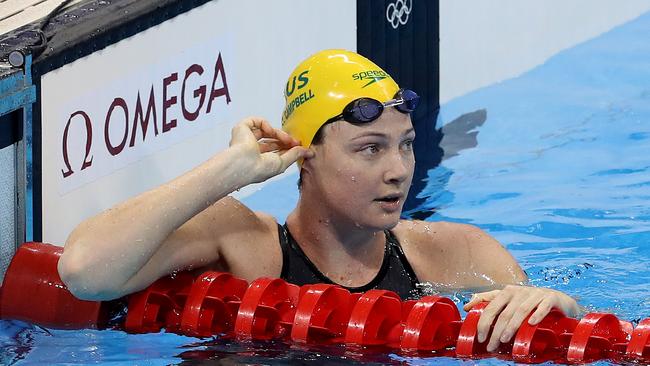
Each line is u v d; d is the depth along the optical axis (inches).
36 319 392.8
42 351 358.3
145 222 357.4
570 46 850.8
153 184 553.6
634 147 682.2
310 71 383.6
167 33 551.5
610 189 614.2
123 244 356.5
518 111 754.2
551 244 529.7
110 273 357.7
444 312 350.3
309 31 649.6
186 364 335.6
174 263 376.2
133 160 540.4
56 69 491.5
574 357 323.3
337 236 387.2
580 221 563.8
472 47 781.3
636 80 790.5
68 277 359.9
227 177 367.9
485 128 731.4
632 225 554.9
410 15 724.7
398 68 717.9
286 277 392.2
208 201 366.9
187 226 382.0
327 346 345.4
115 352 353.1
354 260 391.9
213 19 579.2
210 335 365.1
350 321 348.2
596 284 458.6
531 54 826.2
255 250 393.4
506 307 338.6
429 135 722.2
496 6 794.8
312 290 358.9
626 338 338.3
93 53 511.2
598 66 817.5
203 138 582.6
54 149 495.2
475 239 413.7
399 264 400.8
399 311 356.5
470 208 593.6
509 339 333.4
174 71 558.6
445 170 660.7
